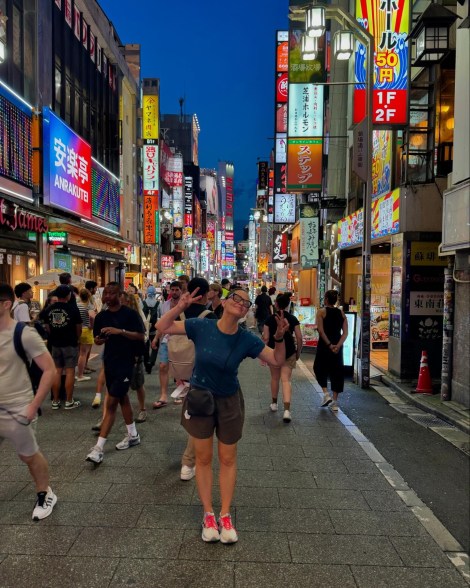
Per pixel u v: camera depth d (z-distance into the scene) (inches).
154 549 135.9
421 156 407.2
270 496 171.8
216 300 296.2
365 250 373.4
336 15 375.6
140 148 1448.1
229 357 141.6
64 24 761.6
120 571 125.5
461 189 295.4
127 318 203.9
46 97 663.8
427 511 162.9
